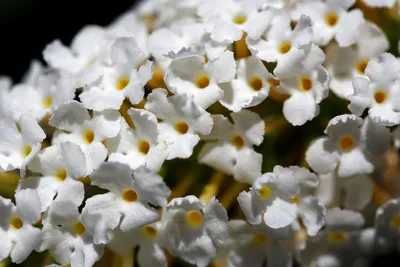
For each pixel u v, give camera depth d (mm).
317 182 148
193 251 148
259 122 148
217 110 151
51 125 151
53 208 147
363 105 146
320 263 157
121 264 153
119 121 149
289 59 148
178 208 146
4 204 148
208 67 149
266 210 148
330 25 155
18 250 147
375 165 149
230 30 150
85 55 166
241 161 149
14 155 151
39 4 201
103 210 146
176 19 170
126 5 205
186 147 146
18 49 202
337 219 153
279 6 156
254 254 153
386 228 156
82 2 203
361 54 152
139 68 152
